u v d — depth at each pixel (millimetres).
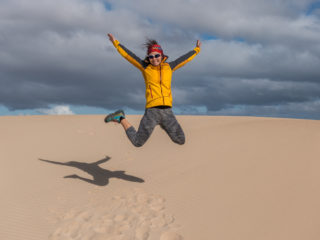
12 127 13609
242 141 8742
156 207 5238
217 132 10812
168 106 4301
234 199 5039
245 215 4469
